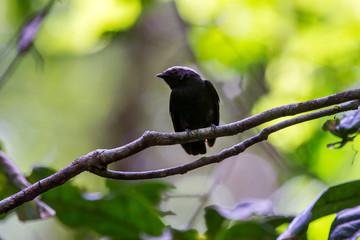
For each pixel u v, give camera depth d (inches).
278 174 628.7
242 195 813.2
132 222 282.7
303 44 500.7
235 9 498.9
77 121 821.2
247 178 821.2
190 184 705.0
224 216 282.4
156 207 347.3
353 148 242.1
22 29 424.2
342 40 488.7
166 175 216.7
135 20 514.9
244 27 508.7
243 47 516.7
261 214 288.0
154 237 283.4
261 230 280.5
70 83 818.2
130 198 274.4
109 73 788.0
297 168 491.8
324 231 313.7
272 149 499.5
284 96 494.6
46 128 827.4
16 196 205.9
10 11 583.8
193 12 507.8
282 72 506.6
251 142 216.8
